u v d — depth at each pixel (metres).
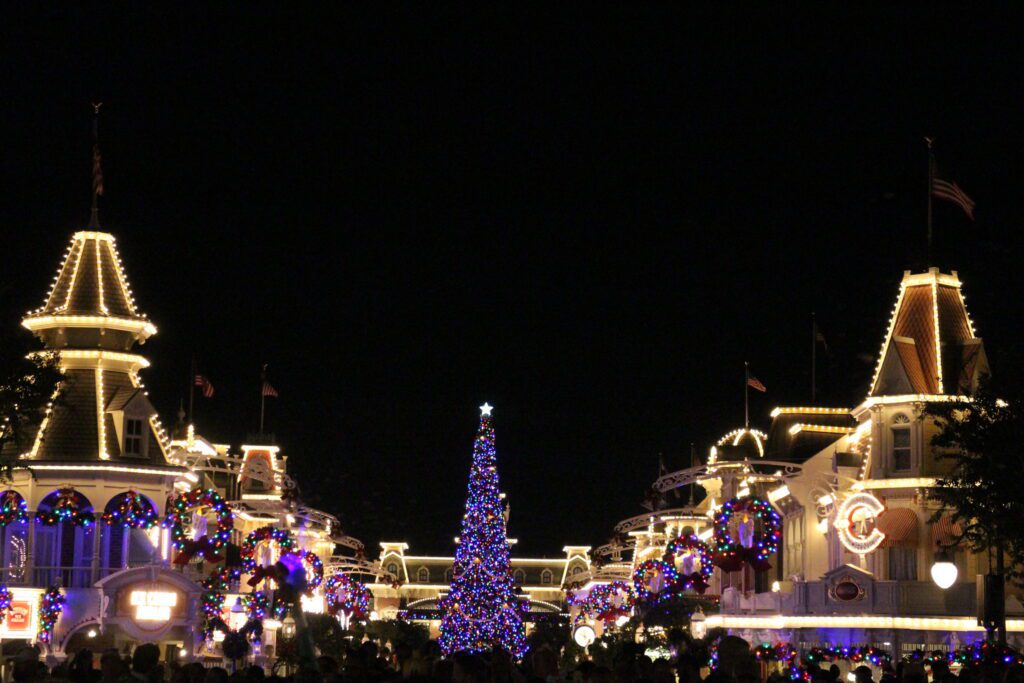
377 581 96.12
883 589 56.78
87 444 59.88
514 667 20.72
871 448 59.19
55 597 57.66
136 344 64.25
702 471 65.12
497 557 96.50
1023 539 41.81
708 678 17.56
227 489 79.81
